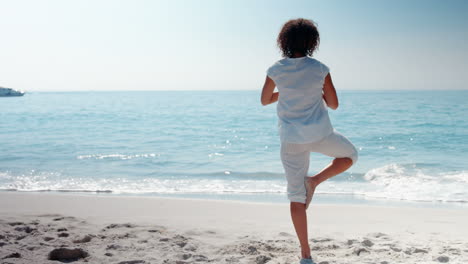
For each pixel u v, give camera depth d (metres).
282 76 2.38
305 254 2.47
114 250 2.74
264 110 36.50
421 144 14.40
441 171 9.36
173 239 3.09
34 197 6.21
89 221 3.98
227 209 5.30
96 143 15.12
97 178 8.84
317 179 2.37
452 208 5.99
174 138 16.91
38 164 10.59
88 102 66.62
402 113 28.17
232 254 2.74
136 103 59.84
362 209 5.45
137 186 8.00
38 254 2.53
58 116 29.92
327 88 2.39
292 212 2.43
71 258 2.53
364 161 11.20
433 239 3.34
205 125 22.52
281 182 8.51
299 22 2.40
